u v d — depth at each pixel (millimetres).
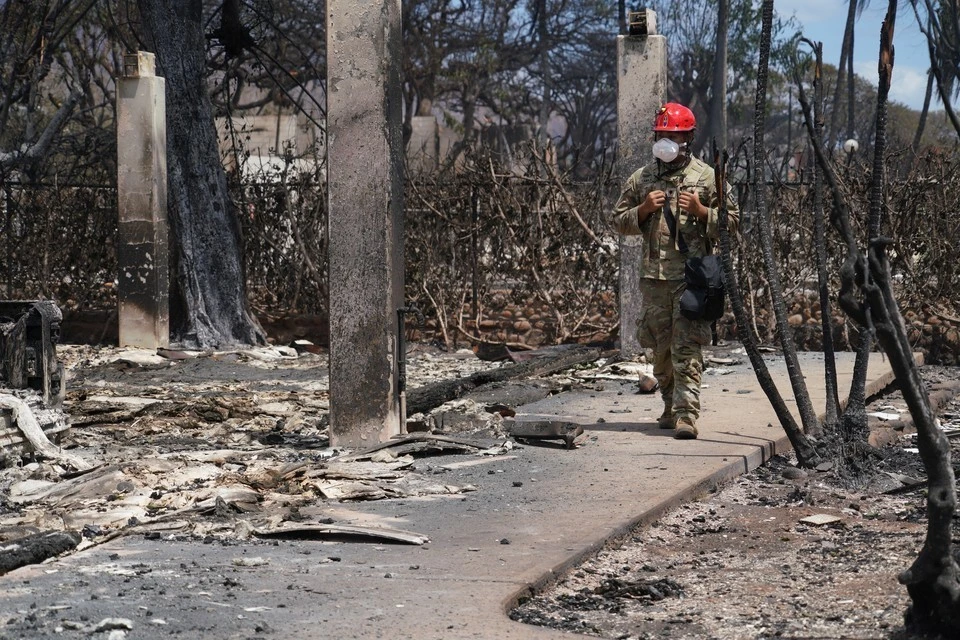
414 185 16344
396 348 7855
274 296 17375
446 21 40344
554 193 15750
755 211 14828
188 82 15805
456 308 16266
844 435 7371
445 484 6562
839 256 14625
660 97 12328
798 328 14945
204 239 15797
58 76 25922
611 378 11758
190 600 4168
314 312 17156
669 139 8125
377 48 7586
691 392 8016
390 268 7723
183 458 7371
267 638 3734
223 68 19406
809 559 5215
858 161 14594
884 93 6324
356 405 7809
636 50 12359
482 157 16234
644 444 7848
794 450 7660
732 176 14773
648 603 4500
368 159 7664
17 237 17609
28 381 7617
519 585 4438
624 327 12883
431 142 40875
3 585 4398
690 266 7844
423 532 5426
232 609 4062
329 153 7703
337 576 4574
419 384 11852
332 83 7656
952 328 14250
